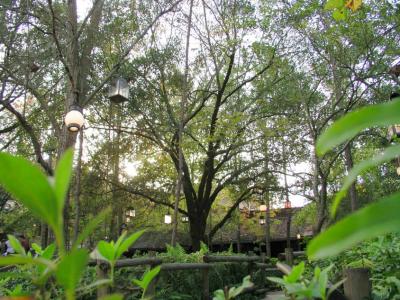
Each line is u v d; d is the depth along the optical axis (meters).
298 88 14.87
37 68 10.98
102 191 16.41
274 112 15.75
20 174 0.64
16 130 16.67
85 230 0.76
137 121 15.47
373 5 10.71
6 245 7.35
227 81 15.24
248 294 6.23
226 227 23.56
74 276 0.69
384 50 12.13
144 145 16.84
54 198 0.68
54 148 16.11
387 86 12.84
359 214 0.58
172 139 15.73
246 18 13.58
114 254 1.18
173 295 4.91
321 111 14.95
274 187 17.14
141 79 14.77
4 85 11.45
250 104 15.77
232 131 14.38
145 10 13.07
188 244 20.80
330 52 12.88
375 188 17.86
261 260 7.97
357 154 15.99
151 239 21.86
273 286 7.34
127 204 17.14
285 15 12.98
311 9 11.52
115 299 0.71
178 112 15.73
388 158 0.69
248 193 18.20
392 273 2.56
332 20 12.70
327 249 0.58
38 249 1.53
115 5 12.73
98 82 13.66
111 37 13.04
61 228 0.71
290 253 6.36
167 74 15.05
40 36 12.06
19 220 17.67
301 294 1.16
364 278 2.37
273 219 22.42
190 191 16.94
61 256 0.73
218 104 15.25
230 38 14.15
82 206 15.42
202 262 5.95
